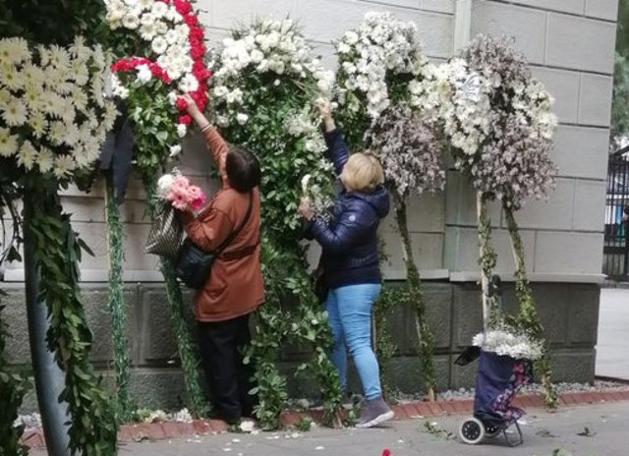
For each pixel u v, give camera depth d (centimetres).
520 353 655
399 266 795
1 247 513
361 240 685
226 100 686
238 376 678
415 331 802
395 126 743
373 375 693
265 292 680
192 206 639
